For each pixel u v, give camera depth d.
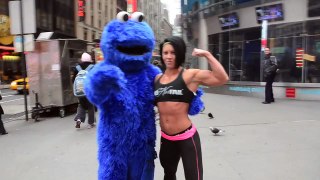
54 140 7.82
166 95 3.48
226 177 5.11
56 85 11.22
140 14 3.65
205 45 18.66
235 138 7.32
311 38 13.39
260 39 14.88
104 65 3.45
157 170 5.53
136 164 3.60
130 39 3.47
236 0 15.70
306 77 13.55
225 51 16.88
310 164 5.59
